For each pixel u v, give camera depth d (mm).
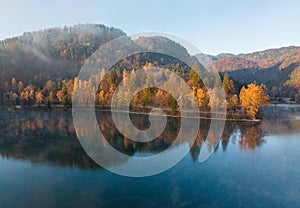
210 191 9258
